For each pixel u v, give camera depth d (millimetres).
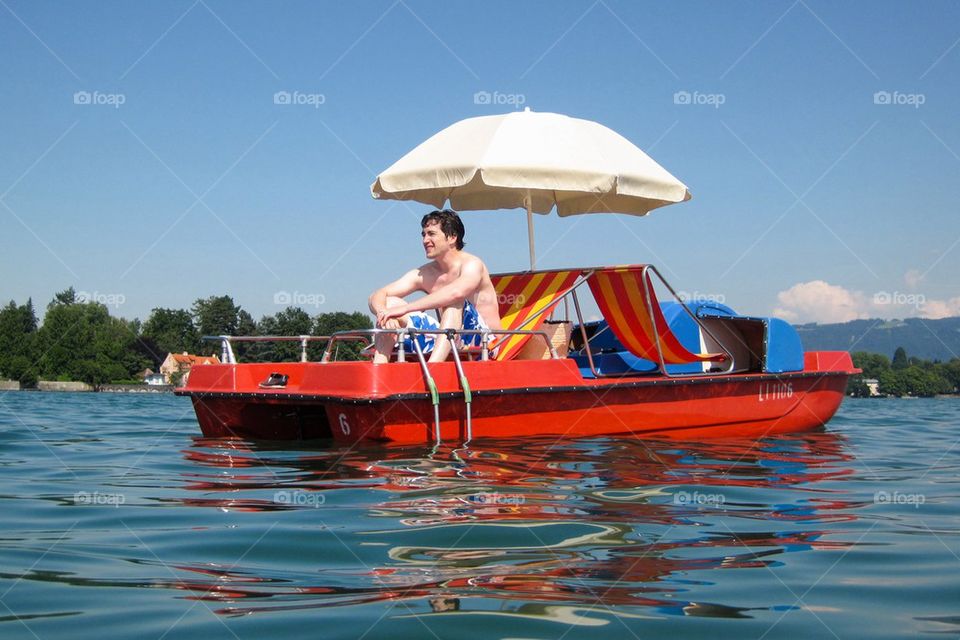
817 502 4871
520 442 6852
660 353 8172
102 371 70062
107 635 2564
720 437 8414
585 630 2602
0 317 70688
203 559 3404
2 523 4098
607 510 4348
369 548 3512
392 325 7246
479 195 10391
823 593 3041
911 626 2711
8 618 2719
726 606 2867
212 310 64812
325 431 7895
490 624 2629
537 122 8438
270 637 2533
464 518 4066
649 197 8656
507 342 7836
